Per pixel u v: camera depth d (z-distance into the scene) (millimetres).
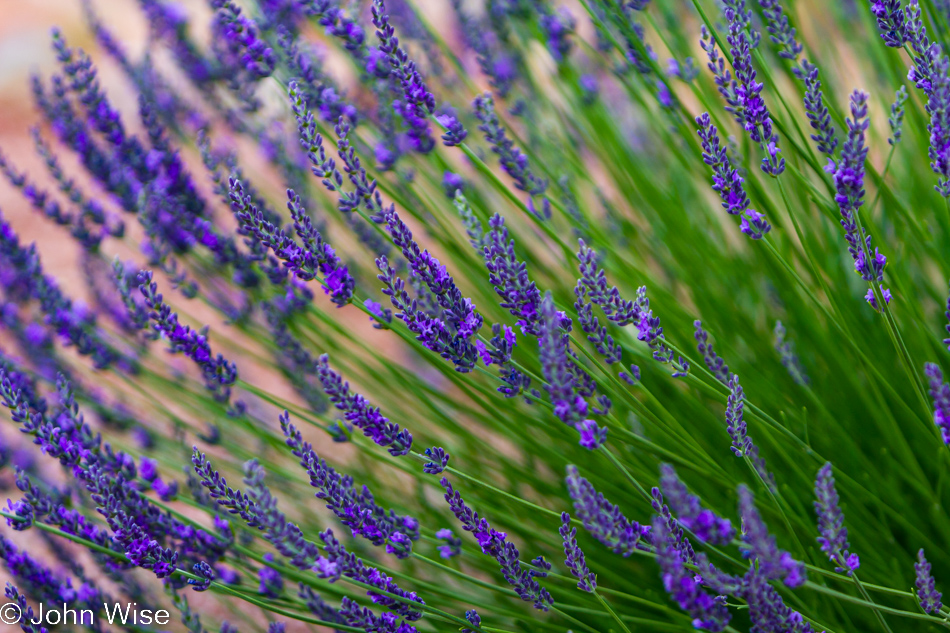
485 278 1032
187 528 922
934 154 867
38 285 1027
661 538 813
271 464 1032
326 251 888
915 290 1023
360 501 898
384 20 896
